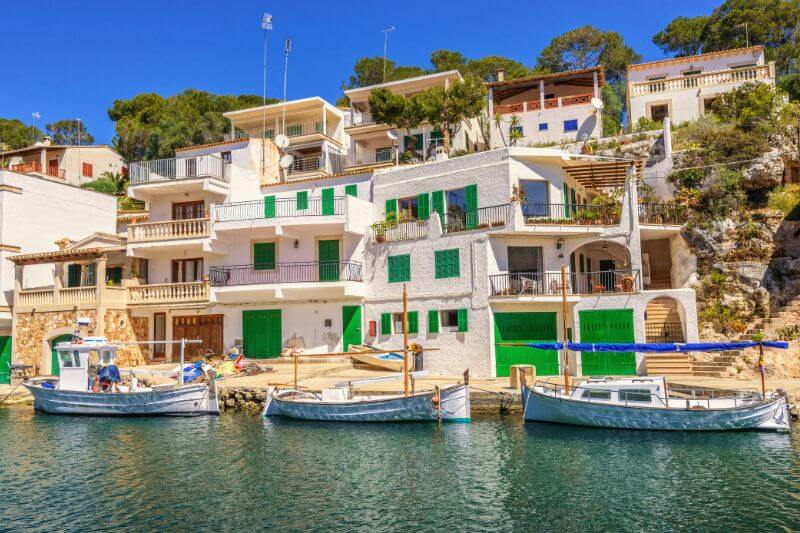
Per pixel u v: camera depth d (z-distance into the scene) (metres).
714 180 34.81
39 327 36.78
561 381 26.53
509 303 31.00
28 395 31.31
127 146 73.56
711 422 20.62
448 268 32.62
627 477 16.25
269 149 44.31
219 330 37.69
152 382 30.30
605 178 35.03
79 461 18.77
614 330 30.17
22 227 40.25
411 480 16.25
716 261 33.19
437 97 43.28
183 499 15.07
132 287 37.00
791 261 32.03
